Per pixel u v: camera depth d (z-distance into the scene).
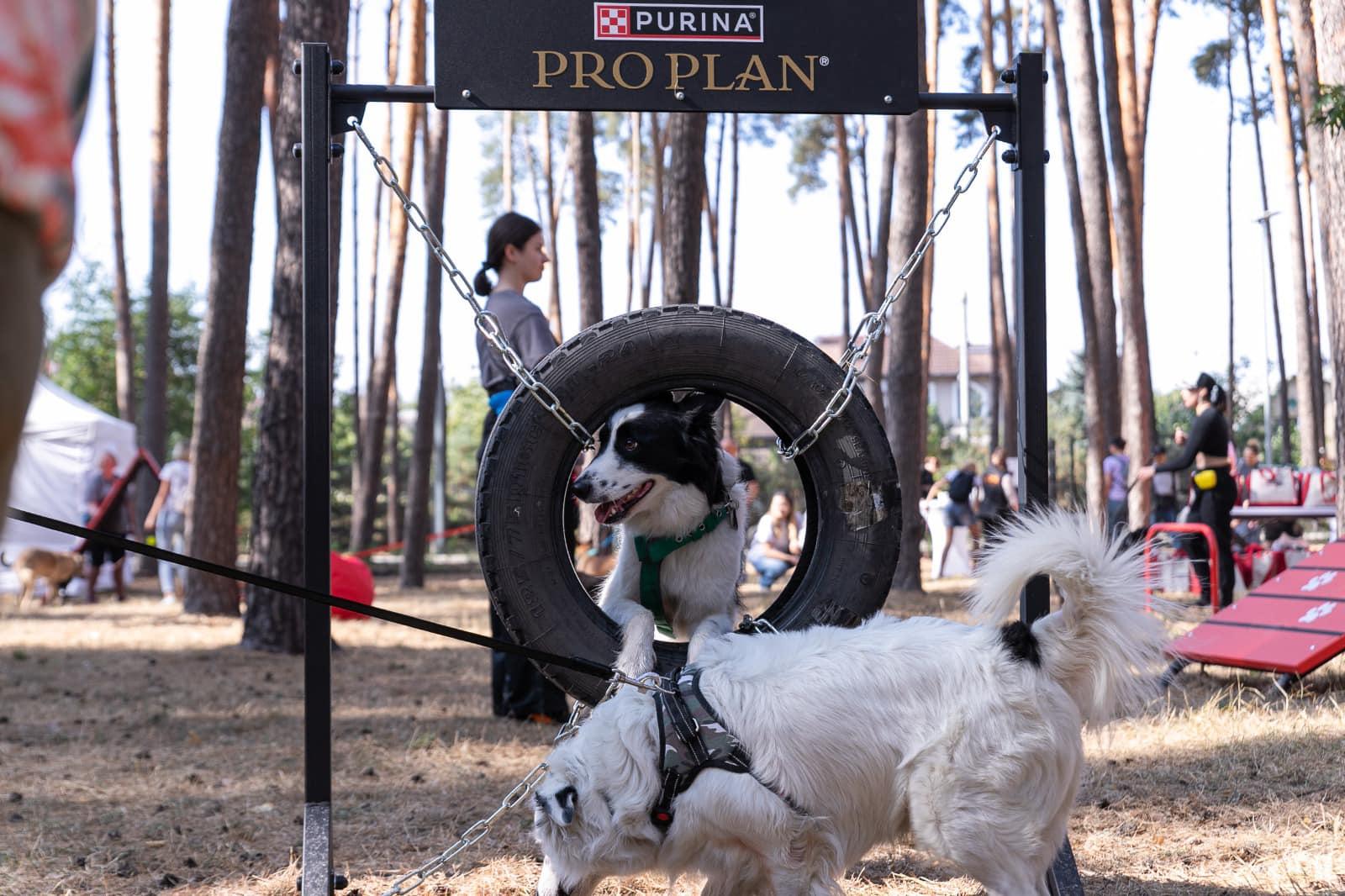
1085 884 3.67
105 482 15.62
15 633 11.26
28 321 0.92
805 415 3.52
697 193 10.33
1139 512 15.59
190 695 7.66
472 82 3.59
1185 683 6.94
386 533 39.91
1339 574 6.66
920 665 2.93
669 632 3.95
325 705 3.60
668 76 3.62
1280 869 3.66
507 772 5.41
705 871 2.95
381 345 20.70
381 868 3.99
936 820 2.85
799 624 3.47
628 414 3.73
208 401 12.71
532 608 3.41
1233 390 32.81
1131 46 18.11
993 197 24.75
